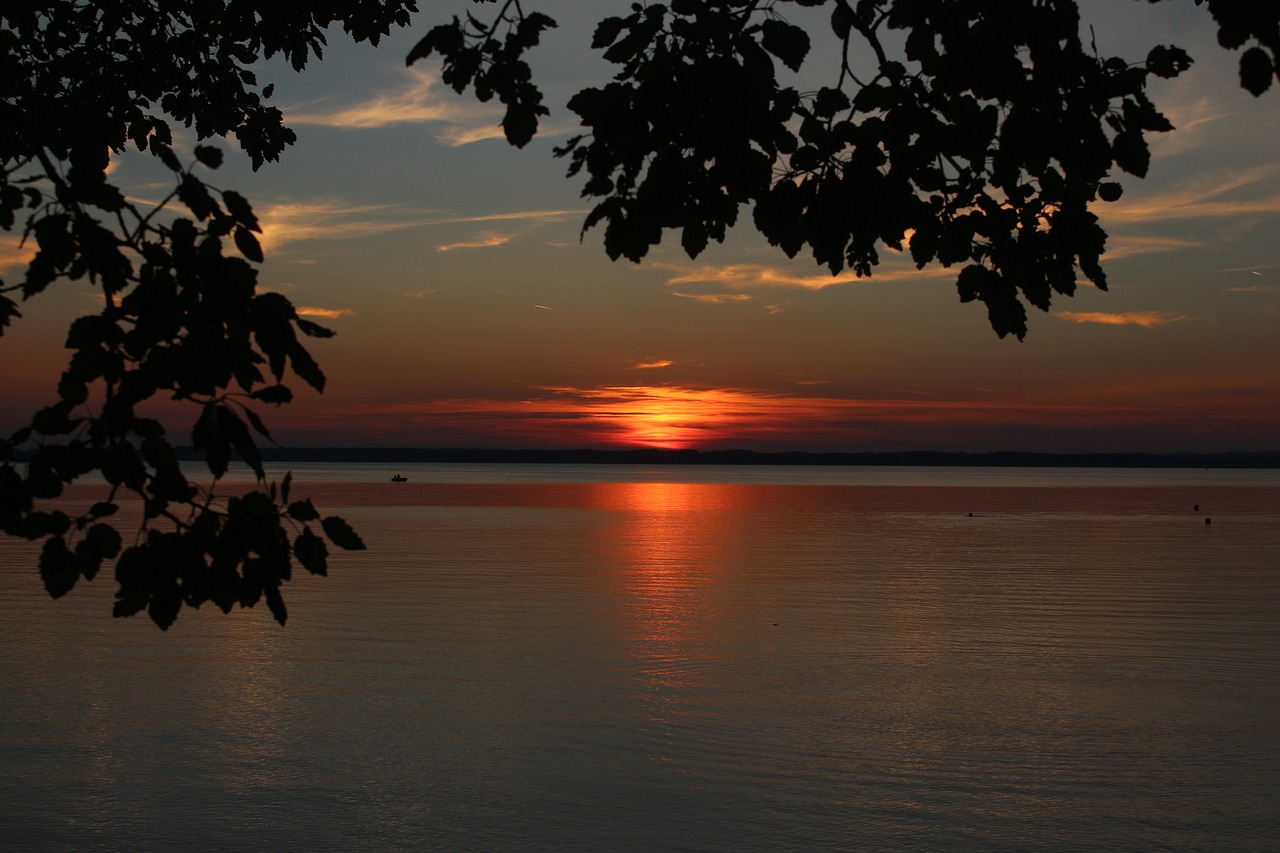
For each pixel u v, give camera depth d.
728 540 47.62
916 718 14.49
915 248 2.93
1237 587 29.70
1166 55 2.62
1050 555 40.59
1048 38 2.60
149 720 14.19
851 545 45.22
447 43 2.84
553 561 36.75
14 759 12.43
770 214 2.87
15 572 31.61
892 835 10.29
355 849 9.91
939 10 2.66
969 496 117.56
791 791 11.53
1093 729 13.95
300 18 5.04
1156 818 10.74
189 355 2.46
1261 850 9.95
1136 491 140.75
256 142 5.40
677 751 12.98
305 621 22.44
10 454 2.49
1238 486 177.88
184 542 2.61
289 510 2.70
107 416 2.46
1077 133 2.66
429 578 30.94
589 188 2.86
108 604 24.36
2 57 3.46
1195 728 13.99
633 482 188.25
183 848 9.88
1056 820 10.69
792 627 22.09
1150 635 21.31
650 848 9.98
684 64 2.76
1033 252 2.88
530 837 10.23
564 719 14.40
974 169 2.80
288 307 2.56
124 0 4.69
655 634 21.11
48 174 2.62
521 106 2.85
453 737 13.51
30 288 2.50
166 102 5.23
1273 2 2.10
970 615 23.94
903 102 2.78
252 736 13.47
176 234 2.54
